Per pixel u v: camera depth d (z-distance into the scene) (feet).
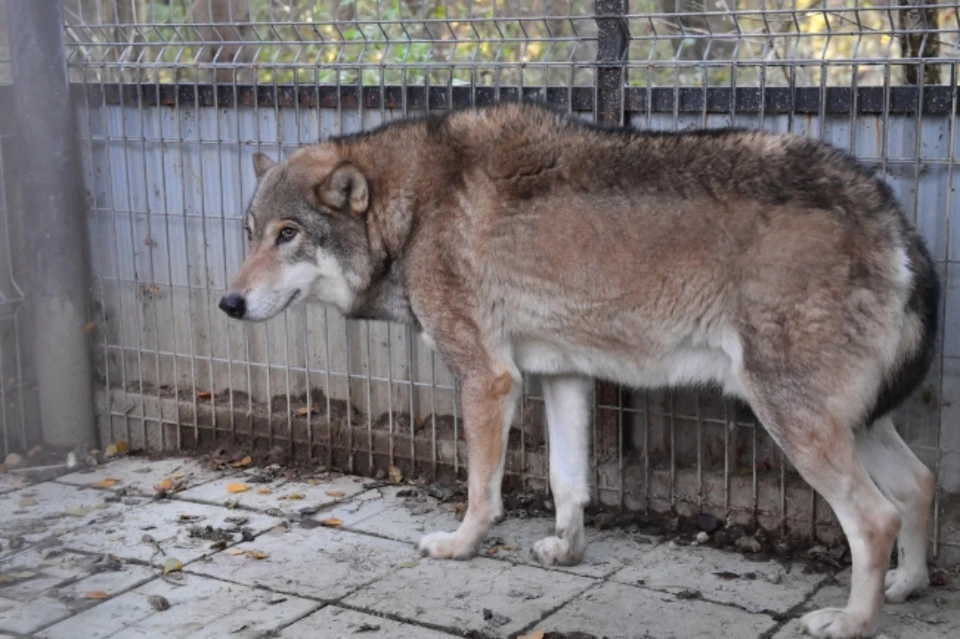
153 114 19.02
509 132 13.67
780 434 12.23
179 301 19.43
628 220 12.91
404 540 15.25
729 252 12.35
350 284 14.35
